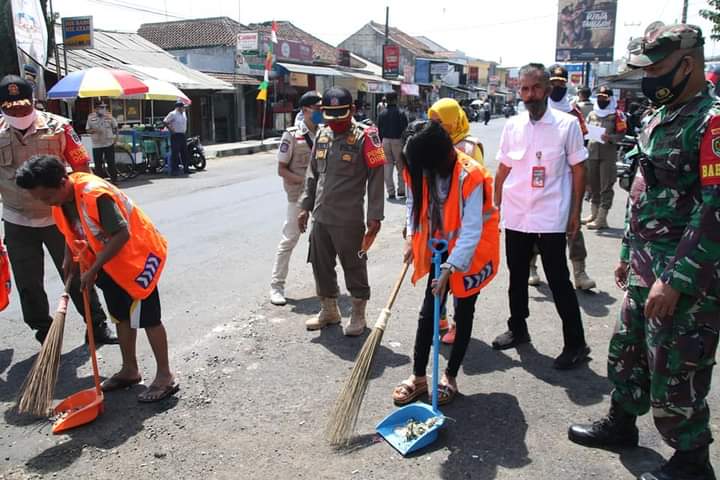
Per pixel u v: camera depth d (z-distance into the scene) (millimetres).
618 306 5262
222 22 32062
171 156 15539
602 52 35125
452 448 3162
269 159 20188
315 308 5309
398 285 3451
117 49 23047
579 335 4062
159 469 3016
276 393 3764
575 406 3590
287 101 29828
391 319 5004
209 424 3420
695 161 2463
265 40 28234
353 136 4410
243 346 4473
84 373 4090
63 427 3357
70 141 4332
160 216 9672
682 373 2590
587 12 34938
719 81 3523
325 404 3625
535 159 4035
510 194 4168
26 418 3527
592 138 7793
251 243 7848
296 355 4316
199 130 25484
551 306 5281
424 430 3193
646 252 2717
